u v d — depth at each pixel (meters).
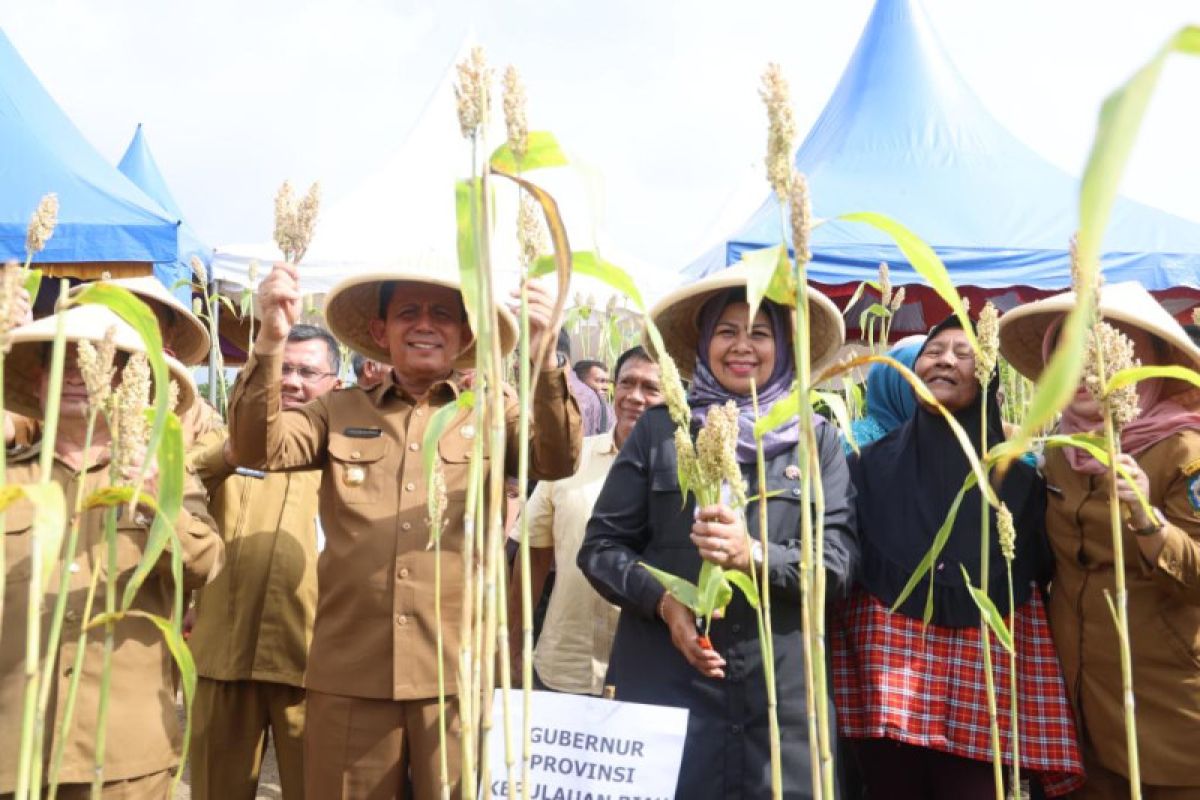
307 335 3.93
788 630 2.62
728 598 2.10
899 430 3.11
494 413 1.46
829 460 2.78
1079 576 2.73
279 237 1.71
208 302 5.37
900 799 3.03
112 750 2.44
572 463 2.80
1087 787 2.74
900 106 8.51
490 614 1.49
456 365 3.15
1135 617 2.61
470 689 1.60
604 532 2.82
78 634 2.43
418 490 2.88
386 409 3.01
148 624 2.56
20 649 2.41
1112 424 1.91
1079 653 2.71
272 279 2.59
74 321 2.30
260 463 2.75
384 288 3.12
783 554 2.53
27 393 2.60
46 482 1.29
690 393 2.92
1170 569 2.43
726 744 2.56
